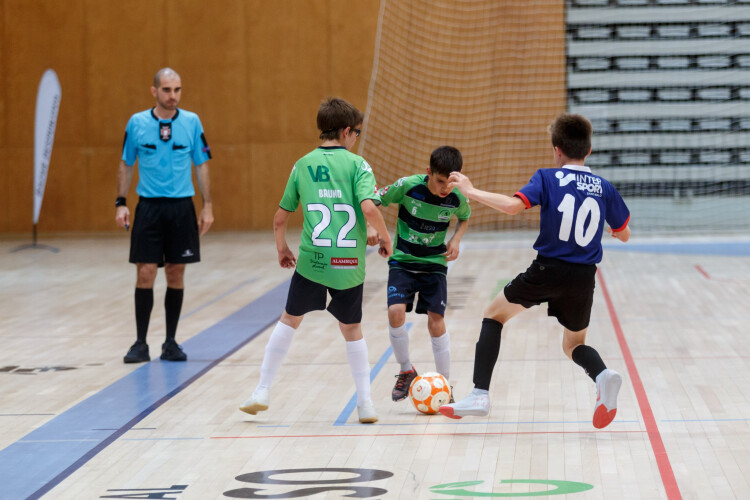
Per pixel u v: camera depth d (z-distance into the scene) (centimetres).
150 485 927
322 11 4094
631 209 4191
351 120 1186
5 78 4128
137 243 1617
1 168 4144
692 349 1647
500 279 2672
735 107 4116
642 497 855
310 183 1163
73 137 4153
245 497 878
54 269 3077
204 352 1723
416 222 1306
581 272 1051
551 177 1060
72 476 967
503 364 1549
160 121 1620
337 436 1115
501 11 4097
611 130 4153
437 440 1087
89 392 1398
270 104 4138
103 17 4106
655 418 1170
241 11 4106
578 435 1095
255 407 1195
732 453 1000
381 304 2273
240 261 3212
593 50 4122
